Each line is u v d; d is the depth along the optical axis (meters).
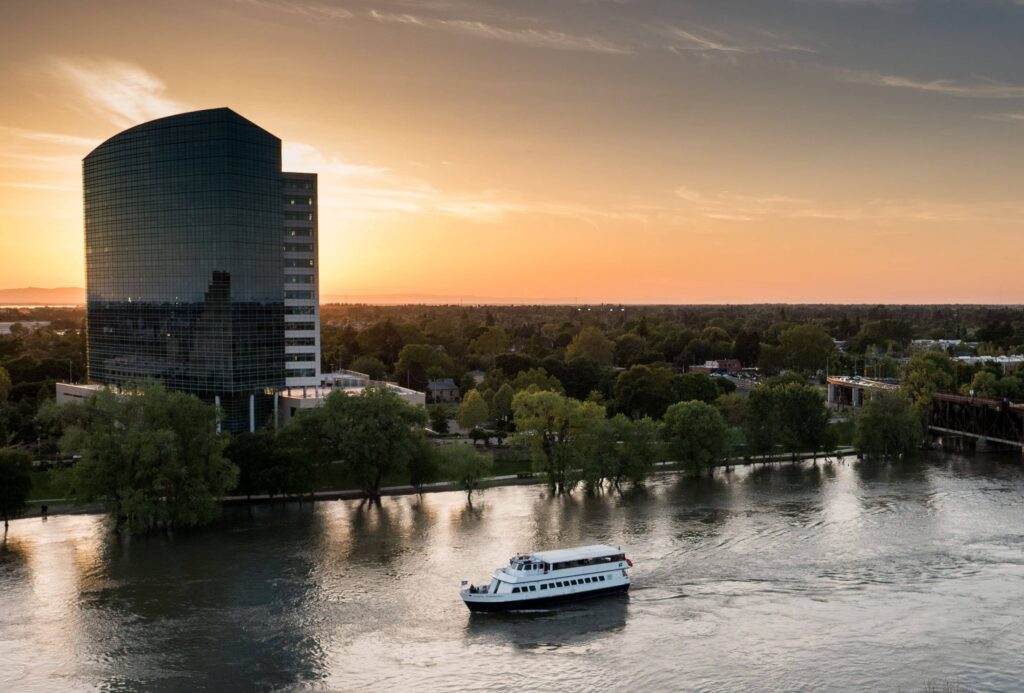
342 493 198.00
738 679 103.44
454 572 141.88
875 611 123.38
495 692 100.88
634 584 135.75
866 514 176.25
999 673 104.00
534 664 108.19
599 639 115.44
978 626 117.69
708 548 153.12
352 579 138.75
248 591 133.38
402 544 157.38
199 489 166.88
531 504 188.88
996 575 137.75
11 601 129.25
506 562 146.75
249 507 187.25
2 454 169.38
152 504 163.25
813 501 188.88
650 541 157.50
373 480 190.50
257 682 103.56
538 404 199.50
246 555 151.38
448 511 182.50
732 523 169.62
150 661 109.12
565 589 127.69
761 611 124.00
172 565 146.12
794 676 103.94
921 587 132.75
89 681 103.81
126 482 164.50
